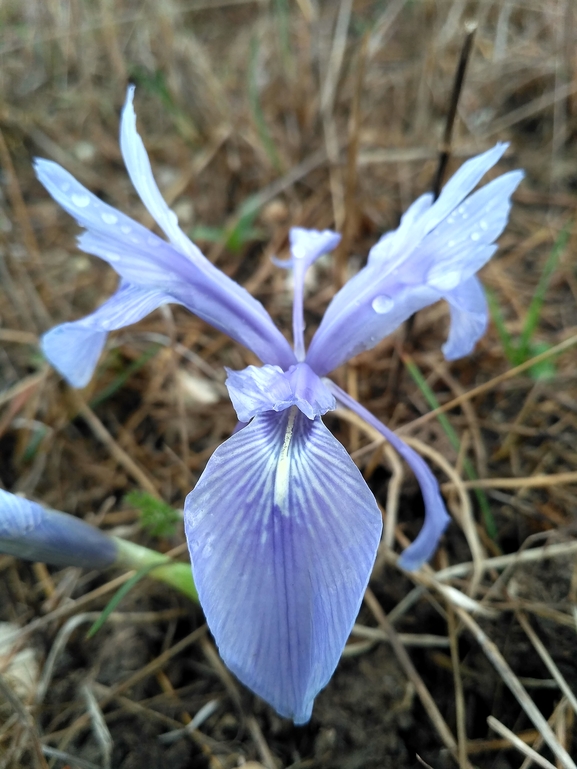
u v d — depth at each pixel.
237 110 0.18
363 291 0.08
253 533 0.06
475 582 0.10
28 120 0.17
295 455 0.07
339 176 0.16
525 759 0.08
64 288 0.14
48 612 0.10
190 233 0.15
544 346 0.12
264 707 0.09
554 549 0.10
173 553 0.10
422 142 0.17
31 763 0.08
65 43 0.19
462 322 0.08
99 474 0.12
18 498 0.07
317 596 0.06
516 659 0.09
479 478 0.11
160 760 0.08
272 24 0.20
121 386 0.13
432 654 0.09
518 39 0.20
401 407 0.12
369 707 0.09
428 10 0.18
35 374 0.13
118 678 0.09
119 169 0.17
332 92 0.17
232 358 0.13
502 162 0.17
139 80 0.18
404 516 0.11
